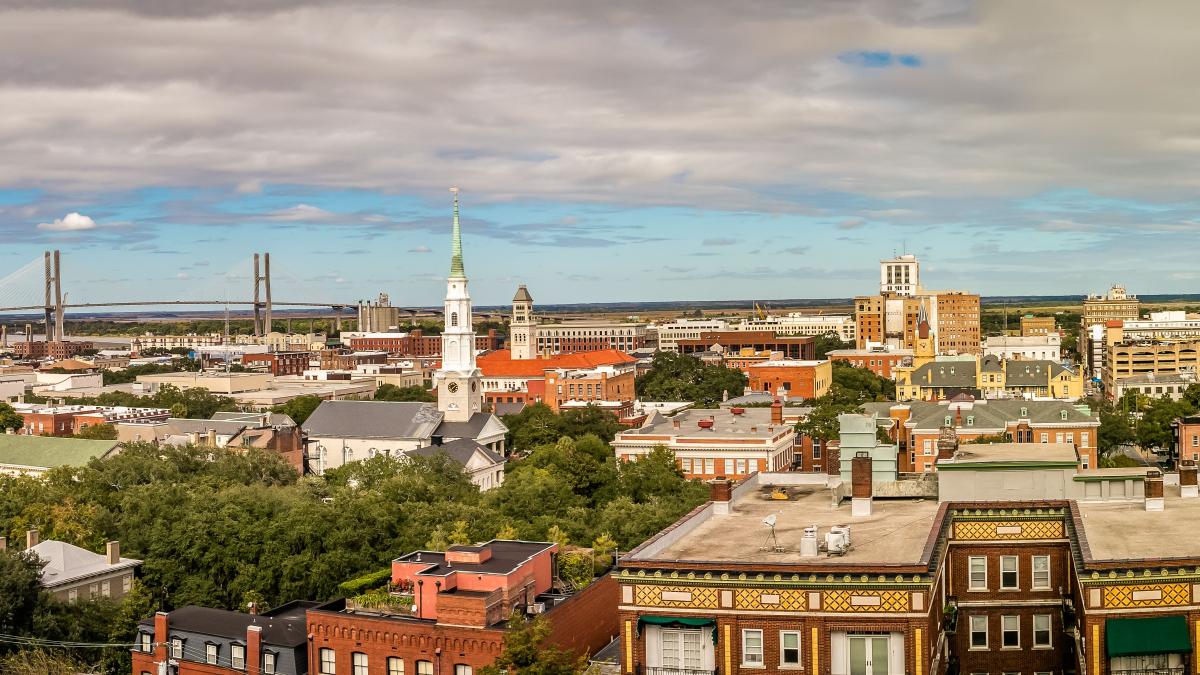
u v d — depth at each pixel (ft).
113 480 580.71
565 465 606.14
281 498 510.99
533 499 538.47
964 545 231.09
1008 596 230.07
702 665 212.64
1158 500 239.09
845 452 278.87
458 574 308.81
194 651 328.29
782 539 232.32
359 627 305.53
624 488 596.29
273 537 449.48
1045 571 229.25
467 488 610.65
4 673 355.77
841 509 261.65
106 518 493.77
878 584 202.49
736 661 208.64
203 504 479.00
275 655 313.32
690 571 210.79
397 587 326.44
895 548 219.00
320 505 476.13
